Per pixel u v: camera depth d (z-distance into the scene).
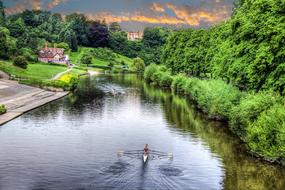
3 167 47.09
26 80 120.56
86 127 69.44
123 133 65.56
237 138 62.56
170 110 88.62
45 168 46.94
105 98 107.56
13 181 42.75
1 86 109.56
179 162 49.94
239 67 68.62
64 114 81.12
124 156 52.16
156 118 78.88
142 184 42.12
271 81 59.25
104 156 52.06
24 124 70.44
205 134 65.25
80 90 126.44
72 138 61.38
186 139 62.00
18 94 102.94
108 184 42.06
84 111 85.38
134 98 108.62
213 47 118.06
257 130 50.91
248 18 69.00
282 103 54.72
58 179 43.47
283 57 58.56
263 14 62.75
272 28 58.66
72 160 50.09
